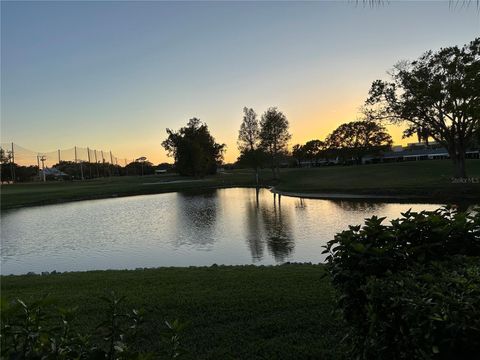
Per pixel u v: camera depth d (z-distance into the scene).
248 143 70.81
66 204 38.88
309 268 8.21
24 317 1.73
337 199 32.25
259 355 4.09
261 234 17.02
